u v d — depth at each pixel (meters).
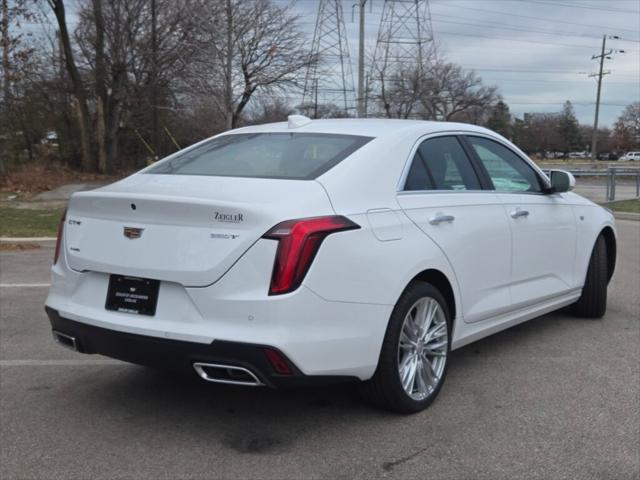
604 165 63.78
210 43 25.41
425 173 4.35
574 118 119.81
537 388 4.54
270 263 3.33
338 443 3.69
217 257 3.38
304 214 3.46
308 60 30.11
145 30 27.78
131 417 4.04
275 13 28.61
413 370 4.05
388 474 3.34
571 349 5.42
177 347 3.43
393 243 3.82
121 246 3.65
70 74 27.98
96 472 3.35
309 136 4.40
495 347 5.48
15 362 5.04
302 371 3.39
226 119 25.62
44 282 8.04
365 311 3.63
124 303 3.63
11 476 3.31
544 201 5.45
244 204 3.39
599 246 6.23
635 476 3.33
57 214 16.19
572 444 3.68
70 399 4.32
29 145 29.91
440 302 4.20
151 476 3.31
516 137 117.31
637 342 5.62
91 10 28.97
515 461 3.48
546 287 5.43
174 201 3.48
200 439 3.74
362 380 3.76
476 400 4.31
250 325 3.32
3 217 15.12
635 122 112.50
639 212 17.66
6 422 3.96
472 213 4.54
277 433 3.81
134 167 33.19
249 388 4.52
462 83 66.50
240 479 3.29
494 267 4.72
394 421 3.98
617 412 4.12
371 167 3.97
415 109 58.06
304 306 3.37
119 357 3.69
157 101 29.33
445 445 3.66
